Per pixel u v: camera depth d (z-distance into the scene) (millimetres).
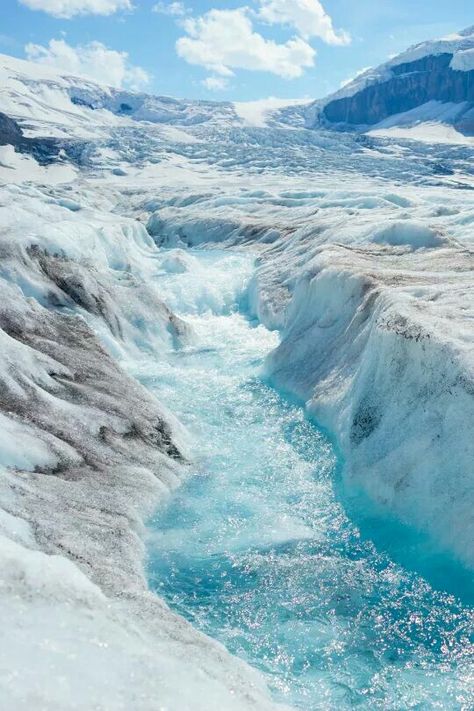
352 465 11461
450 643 7680
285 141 158375
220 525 10227
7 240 18469
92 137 157625
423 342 11258
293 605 8445
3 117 132250
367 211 34812
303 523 10375
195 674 5133
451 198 44312
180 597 8531
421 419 10680
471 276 15977
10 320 14266
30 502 8445
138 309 20328
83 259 20719
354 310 16406
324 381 15078
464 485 9180
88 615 5328
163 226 46531
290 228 36594
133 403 13047
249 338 21547
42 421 10695
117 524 9062
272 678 7141
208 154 134875
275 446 13203
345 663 7422
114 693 4316
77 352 14617
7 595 5129
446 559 8828
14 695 3914
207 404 15633
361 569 9172
